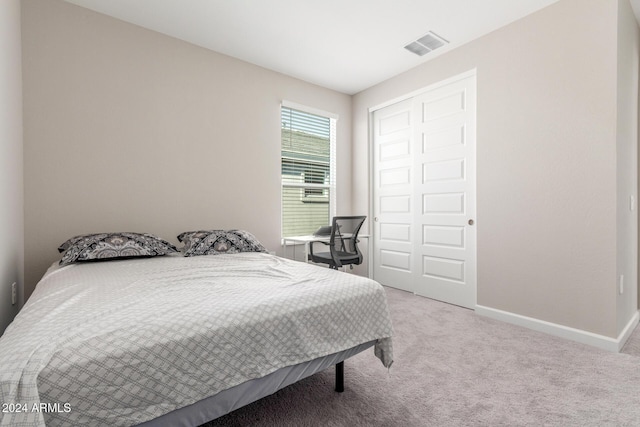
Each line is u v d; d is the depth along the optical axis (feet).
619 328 6.89
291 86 11.88
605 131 6.81
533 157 7.97
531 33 7.99
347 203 13.82
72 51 7.68
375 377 5.61
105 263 6.57
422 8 7.82
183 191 9.38
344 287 4.84
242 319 3.62
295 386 5.32
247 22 8.45
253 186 10.85
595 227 6.97
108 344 2.83
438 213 10.65
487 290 8.96
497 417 4.49
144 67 8.70
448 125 10.27
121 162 8.36
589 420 4.42
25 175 7.17
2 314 5.25
